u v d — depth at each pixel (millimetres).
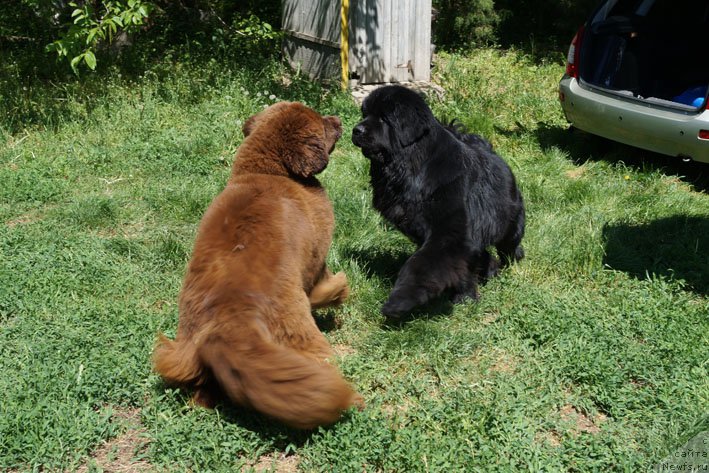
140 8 8430
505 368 4258
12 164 7262
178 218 6254
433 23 13242
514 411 3723
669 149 7215
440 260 4473
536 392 3982
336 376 3184
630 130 7473
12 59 10281
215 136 7867
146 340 4203
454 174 4715
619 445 3486
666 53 8008
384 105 4617
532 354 4328
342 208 6414
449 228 4641
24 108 8453
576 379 4086
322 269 4145
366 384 3977
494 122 9078
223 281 3377
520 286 5215
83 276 5031
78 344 4164
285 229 3615
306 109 4043
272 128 3969
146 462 3324
